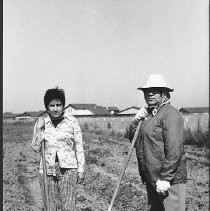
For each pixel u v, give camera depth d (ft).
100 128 114.11
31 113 218.59
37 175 34.32
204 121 58.90
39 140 16.07
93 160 42.01
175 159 13.89
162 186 14.03
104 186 28.07
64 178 16.07
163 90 14.79
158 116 14.47
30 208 23.08
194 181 28.53
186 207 21.76
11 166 39.37
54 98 15.96
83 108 248.52
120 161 41.88
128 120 112.98
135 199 23.98
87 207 22.36
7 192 26.89
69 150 16.15
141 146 15.30
